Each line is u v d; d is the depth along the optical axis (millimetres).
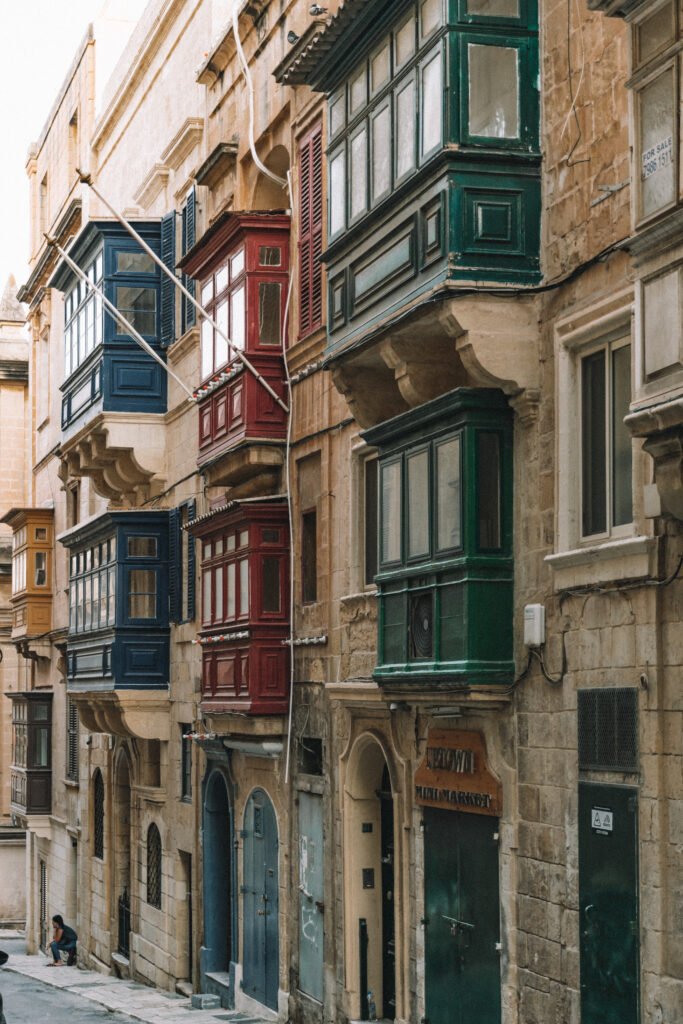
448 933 17734
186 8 29656
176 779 29188
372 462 20766
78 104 39906
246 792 25078
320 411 22141
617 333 14836
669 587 13750
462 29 15961
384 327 17109
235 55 26141
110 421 30078
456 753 17453
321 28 21047
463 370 17594
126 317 30312
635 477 14188
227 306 24578
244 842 25250
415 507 17531
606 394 14992
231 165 26141
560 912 15359
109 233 30359
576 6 15461
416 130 16641
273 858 23734
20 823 48906
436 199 16141
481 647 16281
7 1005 28016
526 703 16141
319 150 22250
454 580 16578
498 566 16359
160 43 31594
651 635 13875
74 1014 26406
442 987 17875
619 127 14672
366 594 20094
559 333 15578
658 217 12391
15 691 48375
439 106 16062
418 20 16688
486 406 16391
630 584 14188
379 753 20672
